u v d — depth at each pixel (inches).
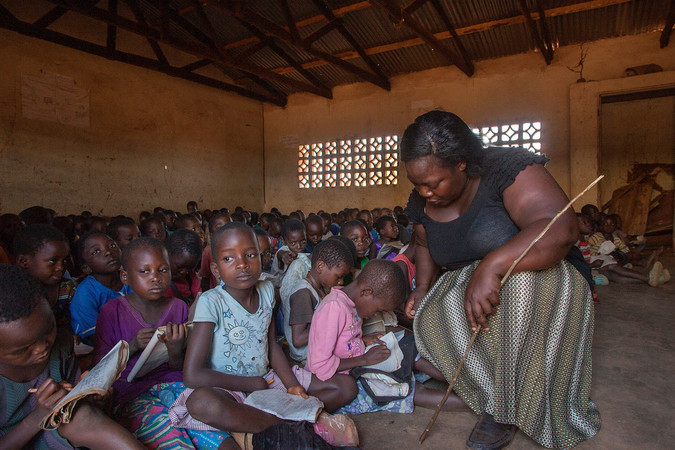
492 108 364.2
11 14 271.7
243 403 65.1
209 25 318.7
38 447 53.4
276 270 149.3
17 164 289.0
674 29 301.1
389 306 78.6
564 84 338.3
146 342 71.4
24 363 48.7
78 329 95.6
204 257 142.4
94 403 53.2
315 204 458.0
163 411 66.4
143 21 281.9
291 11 322.3
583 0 281.4
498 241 69.4
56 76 309.0
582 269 71.7
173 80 391.5
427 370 84.4
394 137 412.2
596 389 86.5
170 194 390.6
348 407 78.9
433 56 370.9
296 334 87.1
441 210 76.2
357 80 424.8
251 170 470.0
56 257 87.4
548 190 64.0
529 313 64.6
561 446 65.2
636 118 349.7
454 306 72.3
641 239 275.4
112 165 345.1
